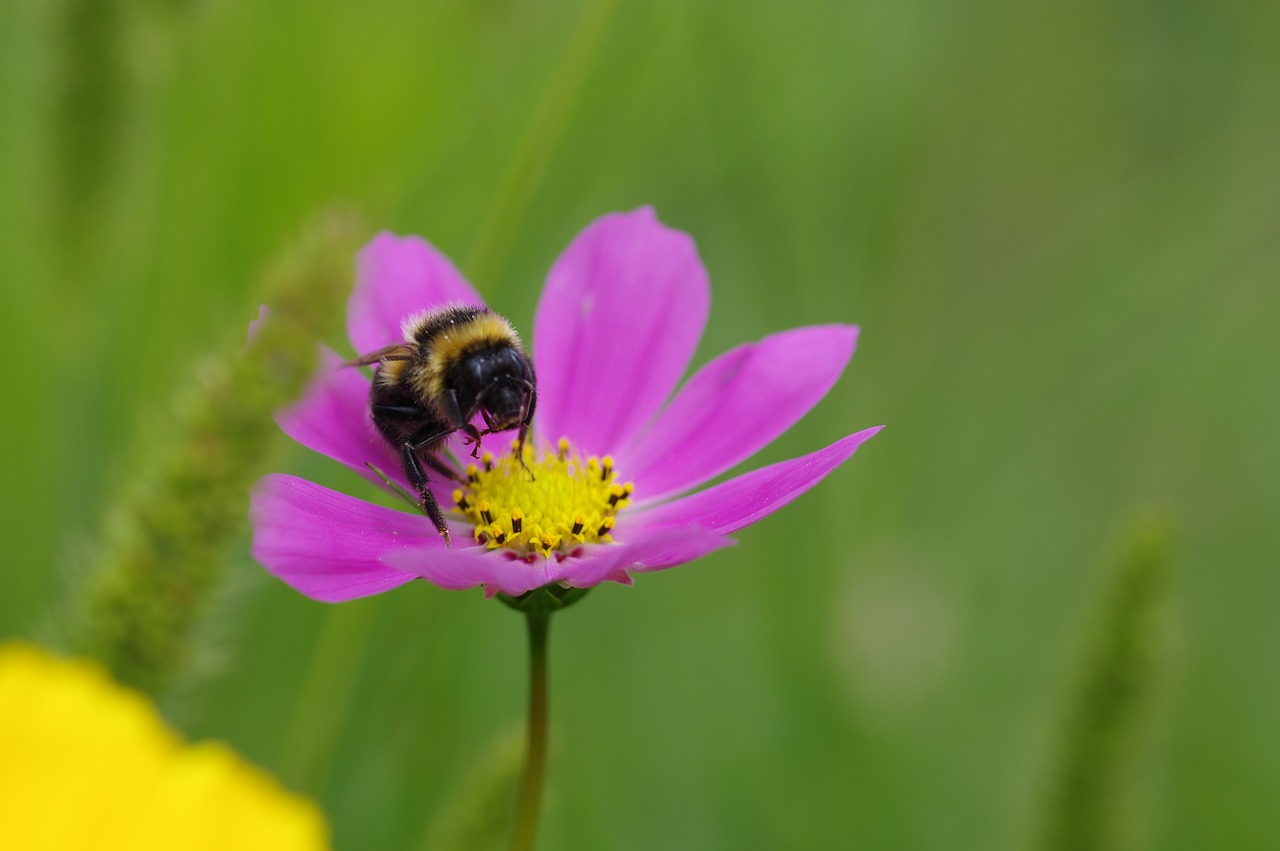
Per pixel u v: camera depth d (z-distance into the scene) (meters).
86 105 0.42
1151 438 0.61
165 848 0.21
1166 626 0.40
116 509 0.35
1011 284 0.56
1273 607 0.58
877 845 0.48
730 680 0.51
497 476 0.40
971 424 0.56
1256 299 0.61
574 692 0.49
